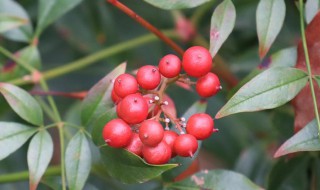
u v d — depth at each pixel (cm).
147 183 39
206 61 26
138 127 27
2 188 39
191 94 41
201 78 27
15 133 29
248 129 41
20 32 35
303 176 33
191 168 32
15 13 35
